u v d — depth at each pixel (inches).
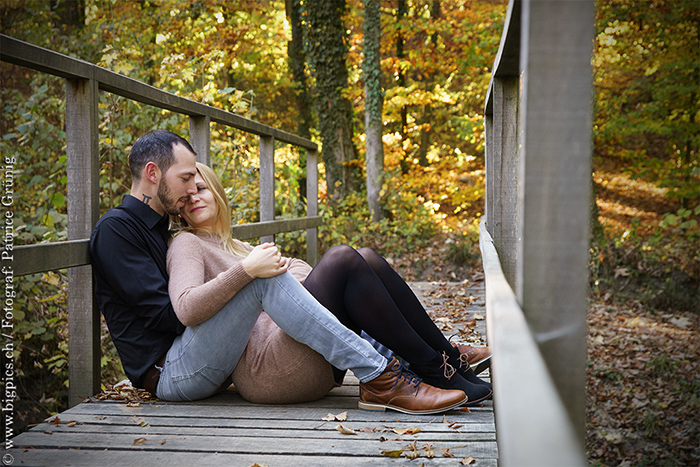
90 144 91.6
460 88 557.9
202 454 70.2
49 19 321.1
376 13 435.5
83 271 91.1
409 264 352.5
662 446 190.7
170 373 86.6
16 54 74.7
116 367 171.9
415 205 419.8
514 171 129.7
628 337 238.4
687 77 238.8
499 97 130.0
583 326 43.7
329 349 81.9
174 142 88.3
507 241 130.5
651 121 245.1
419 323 90.1
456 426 78.3
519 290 44.6
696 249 254.1
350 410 86.5
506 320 35.3
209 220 91.2
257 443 73.3
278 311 80.7
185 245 86.7
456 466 65.9
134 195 89.4
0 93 213.6
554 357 44.3
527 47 41.4
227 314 81.2
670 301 256.2
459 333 148.9
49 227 150.1
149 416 83.8
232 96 251.1
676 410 200.4
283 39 565.3
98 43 327.0
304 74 531.8
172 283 83.2
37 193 174.2
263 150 187.2
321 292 83.7
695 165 245.8
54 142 191.3
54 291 161.0
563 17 40.9
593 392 214.8
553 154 42.3
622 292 269.0
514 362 27.6
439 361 86.0
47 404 156.5
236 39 470.0
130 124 220.1
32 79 225.5
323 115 455.8
